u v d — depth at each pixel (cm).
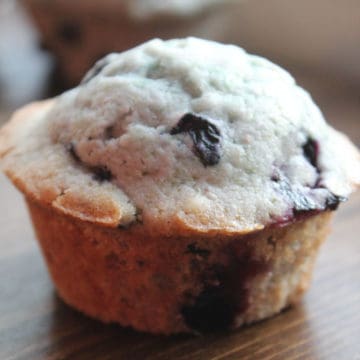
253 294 20
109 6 31
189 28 32
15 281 22
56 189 19
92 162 19
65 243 20
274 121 19
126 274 19
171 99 19
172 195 18
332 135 21
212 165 19
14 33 42
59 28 33
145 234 18
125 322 20
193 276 19
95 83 20
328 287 21
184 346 20
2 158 21
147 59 20
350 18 34
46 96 34
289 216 18
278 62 38
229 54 20
